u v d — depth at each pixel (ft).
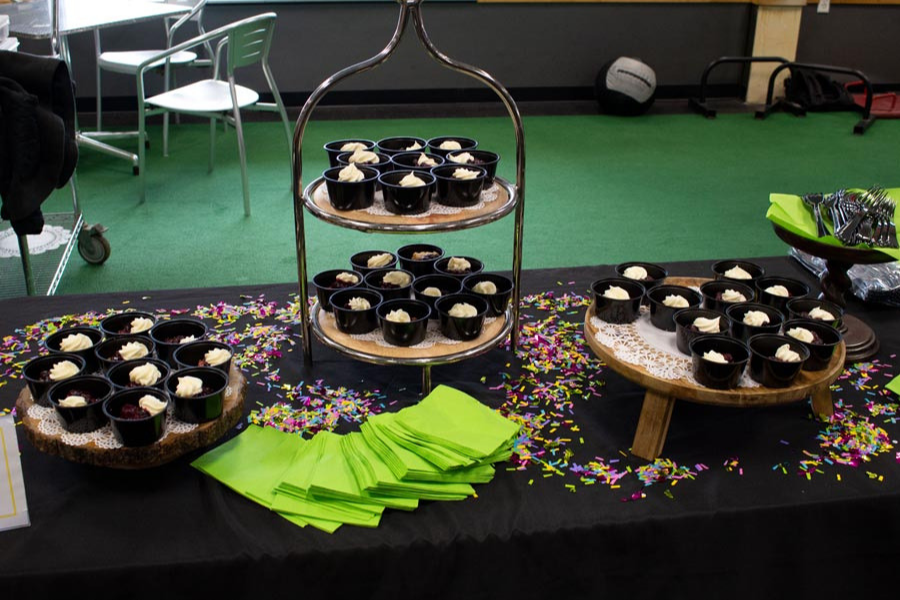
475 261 6.15
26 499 4.04
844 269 5.70
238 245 11.60
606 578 4.20
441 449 4.34
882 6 21.79
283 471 4.39
